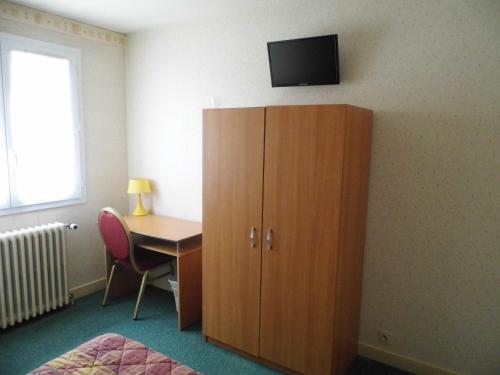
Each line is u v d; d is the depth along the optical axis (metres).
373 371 2.34
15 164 2.76
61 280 3.03
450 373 2.21
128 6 2.72
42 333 2.70
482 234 2.04
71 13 2.89
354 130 2.00
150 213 3.62
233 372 2.31
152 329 2.81
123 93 3.59
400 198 2.26
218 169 2.37
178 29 3.15
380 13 2.20
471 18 1.95
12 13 2.65
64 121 3.08
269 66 2.62
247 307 2.37
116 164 3.58
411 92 2.16
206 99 3.07
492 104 1.94
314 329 2.11
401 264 2.30
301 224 2.07
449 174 2.10
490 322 2.07
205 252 2.52
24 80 2.77
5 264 2.61
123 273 3.37
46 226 2.90
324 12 2.40
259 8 2.69
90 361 1.52
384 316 2.40
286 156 2.08
